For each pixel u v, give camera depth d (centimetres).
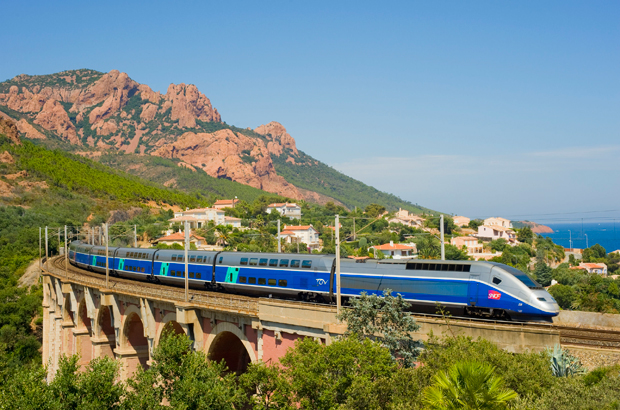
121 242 12781
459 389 1697
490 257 13800
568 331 2917
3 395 2547
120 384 2731
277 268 3984
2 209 13462
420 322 2778
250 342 3525
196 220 16925
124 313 5038
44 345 7675
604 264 13762
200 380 2745
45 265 8112
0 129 19962
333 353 2356
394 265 3312
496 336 2556
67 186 17262
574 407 1886
